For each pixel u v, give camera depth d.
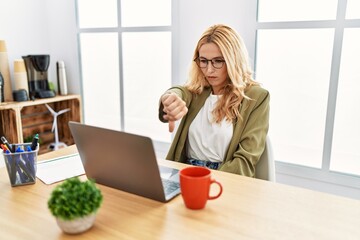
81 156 1.04
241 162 1.32
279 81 2.10
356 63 1.83
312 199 0.95
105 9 2.72
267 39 2.08
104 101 2.96
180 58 2.39
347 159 1.98
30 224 0.81
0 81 2.43
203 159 1.49
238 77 1.46
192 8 2.25
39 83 2.73
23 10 2.77
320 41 1.92
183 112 1.20
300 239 0.74
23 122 2.80
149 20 2.51
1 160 1.39
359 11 1.76
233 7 2.09
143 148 0.85
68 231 0.76
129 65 2.71
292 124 2.12
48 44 3.04
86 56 2.94
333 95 1.90
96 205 0.77
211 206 0.90
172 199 0.95
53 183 1.08
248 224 0.81
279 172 2.16
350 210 0.88
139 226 0.80
